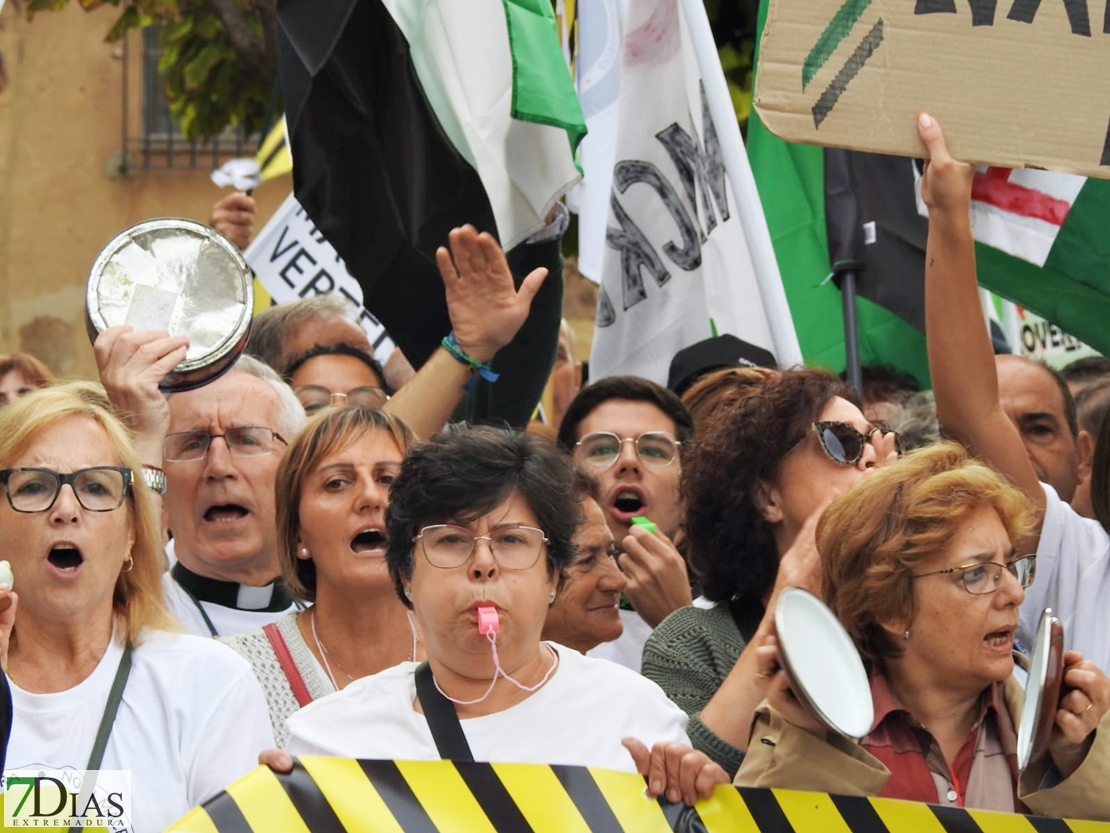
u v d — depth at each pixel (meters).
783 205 8.84
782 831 4.96
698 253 8.45
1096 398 9.51
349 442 6.58
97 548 5.50
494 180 7.60
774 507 6.48
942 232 6.42
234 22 17.66
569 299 25.17
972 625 5.30
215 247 7.00
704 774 4.97
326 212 7.73
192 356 6.81
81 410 5.64
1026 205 7.50
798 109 5.55
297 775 4.93
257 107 18.19
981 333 6.52
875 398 8.87
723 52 11.72
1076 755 5.10
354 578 6.47
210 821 4.86
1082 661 5.02
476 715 5.33
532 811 4.96
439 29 7.71
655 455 7.75
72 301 27.20
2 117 27.16
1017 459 6.62
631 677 5.49
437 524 5.32
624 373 8.58
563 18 9.59
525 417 8.41
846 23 5.56
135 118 27.44
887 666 5.47
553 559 5.44
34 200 27.20
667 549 7.03
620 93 8.53
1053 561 6.74
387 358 10.05
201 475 7.16
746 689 5.56
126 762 5.33
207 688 5.49
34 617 5.48
